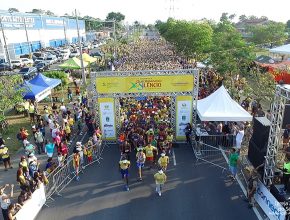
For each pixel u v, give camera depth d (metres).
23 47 64.81
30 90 23.47
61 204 12.87
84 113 21.80
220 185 14.05
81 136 20.53
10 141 19.97
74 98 30.00
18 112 25.48
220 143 18.08
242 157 16.22
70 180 14.73
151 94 18.22
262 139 14.12
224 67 31.39
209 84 31.09
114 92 18.30
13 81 22.97
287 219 10.24
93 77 18.11
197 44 47.44
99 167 16.16
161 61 47.91
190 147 18.36
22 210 10.97
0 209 12.23
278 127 12.12
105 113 18.78
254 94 26.27
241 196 13.12
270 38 65.94
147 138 16.98
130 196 13.34
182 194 13.37
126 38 107.25
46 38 78.69
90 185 14.34
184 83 17.88
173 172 15.38
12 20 59.66
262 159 13.80
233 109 18.02
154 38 137.75
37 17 72.75
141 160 14.48
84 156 16.83
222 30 66.00
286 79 25.33
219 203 12.64
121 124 19.55
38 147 17.88
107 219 11.78
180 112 18.47
